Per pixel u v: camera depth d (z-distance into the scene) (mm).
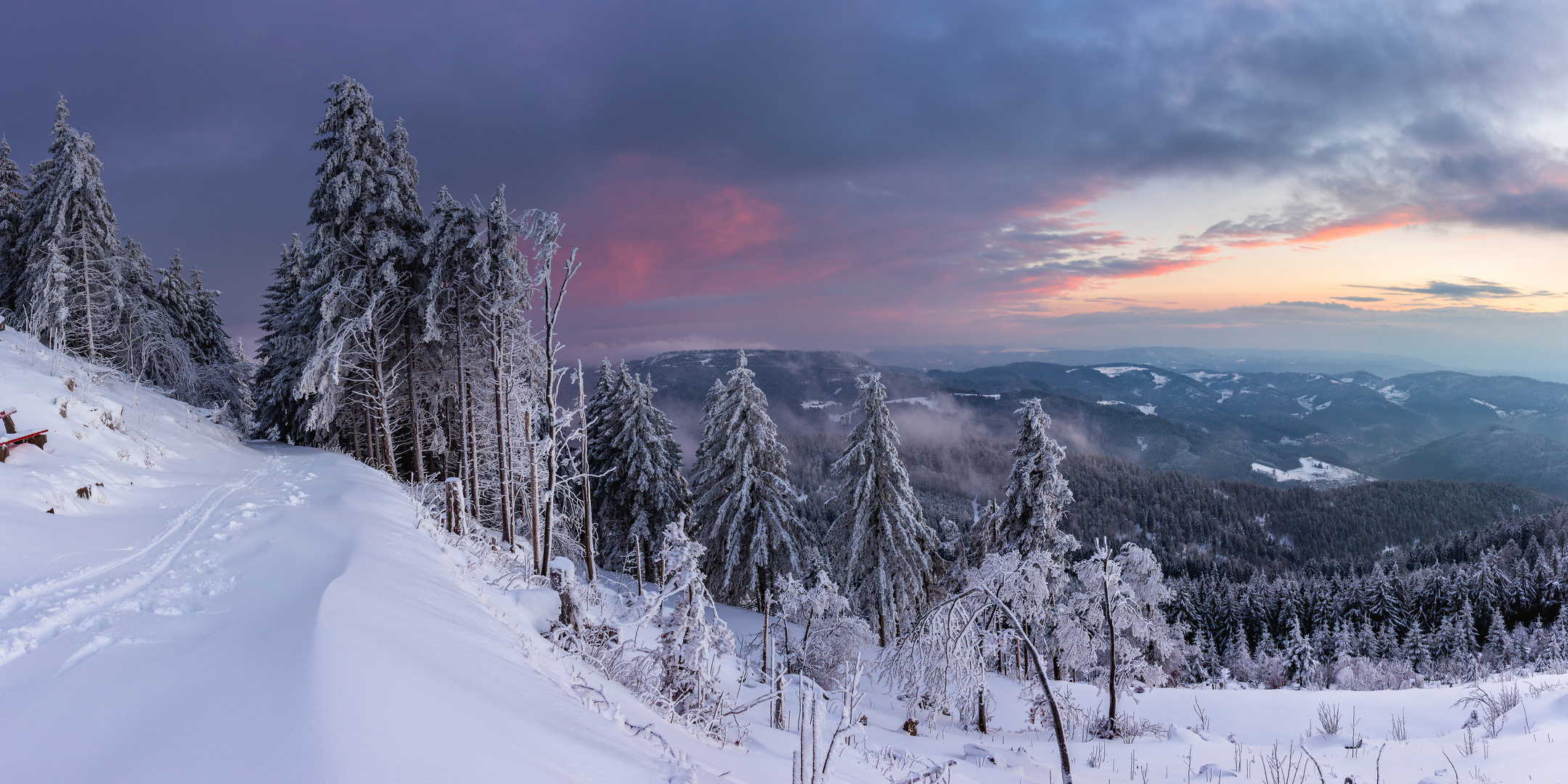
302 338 26906
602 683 7801
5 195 33031
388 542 9836
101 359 27578
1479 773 8531
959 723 15703
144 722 3455
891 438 28281
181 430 19969
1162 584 26344
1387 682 38000
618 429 35062
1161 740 14445
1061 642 22281
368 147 24000
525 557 17578
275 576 6688
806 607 17109
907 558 27953
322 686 3652
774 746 8648
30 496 9367
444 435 30328
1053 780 10336
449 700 4086
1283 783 9664
